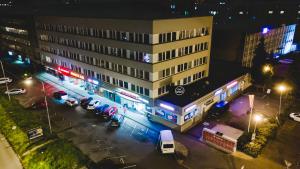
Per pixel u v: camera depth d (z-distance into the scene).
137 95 51.03
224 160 37.16
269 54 91.62
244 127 46.44
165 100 46.72
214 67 71.06
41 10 99.62
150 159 37.84
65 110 55.59
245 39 74.94
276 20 109.44
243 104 57.31
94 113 53.81
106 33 54.31
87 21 58.53
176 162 37.00
